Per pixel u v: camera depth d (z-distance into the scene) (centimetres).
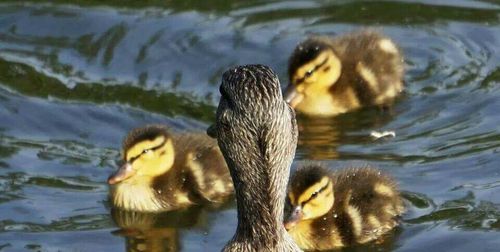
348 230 1373
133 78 1659
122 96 1620
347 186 1411
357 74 1656
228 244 1025
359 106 1630
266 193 986
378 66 1669
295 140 996
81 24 1767
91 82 1648
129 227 1391
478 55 1703
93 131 1552
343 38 1728
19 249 1332
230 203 1455
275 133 962
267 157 968
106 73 1670
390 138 1540
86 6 1802
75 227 1379
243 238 1016
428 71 1683
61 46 1728
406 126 1567
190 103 1608
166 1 1812
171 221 1414
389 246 1343
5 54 1708
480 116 1567
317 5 1812
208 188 1466
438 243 1325
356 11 1805
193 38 1734
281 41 1736
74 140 1534
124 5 1805
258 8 1808
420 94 1638
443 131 1542
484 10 1789
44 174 1468
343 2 1811
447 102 1609
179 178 1459
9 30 1759
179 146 1496
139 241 1360
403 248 1329
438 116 1580
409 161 1474
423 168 1455
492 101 1596
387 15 1795
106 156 1505
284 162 979
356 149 1520
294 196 1376
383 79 1656
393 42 1702
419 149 1502
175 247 1345
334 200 1395
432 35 1752
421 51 1722
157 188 1445
